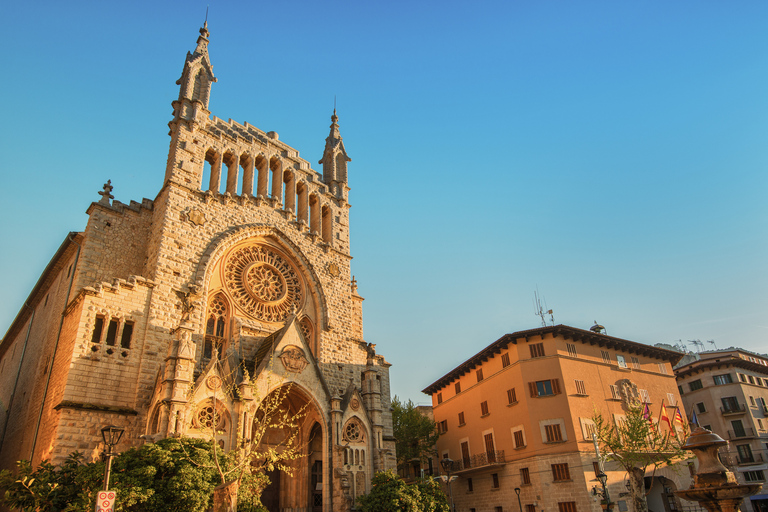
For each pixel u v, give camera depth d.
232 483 22.28
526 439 53.41
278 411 41.09
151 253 39.66
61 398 30.38
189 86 46.19
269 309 44.09
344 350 47.81
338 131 61.44
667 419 54.38
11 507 23.67
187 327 33.00
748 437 70.31
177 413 30.02
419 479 48.53
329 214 54.34
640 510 42.25
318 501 40.06
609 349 60.53
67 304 35.94
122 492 22.89
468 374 65.88
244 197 45.75
